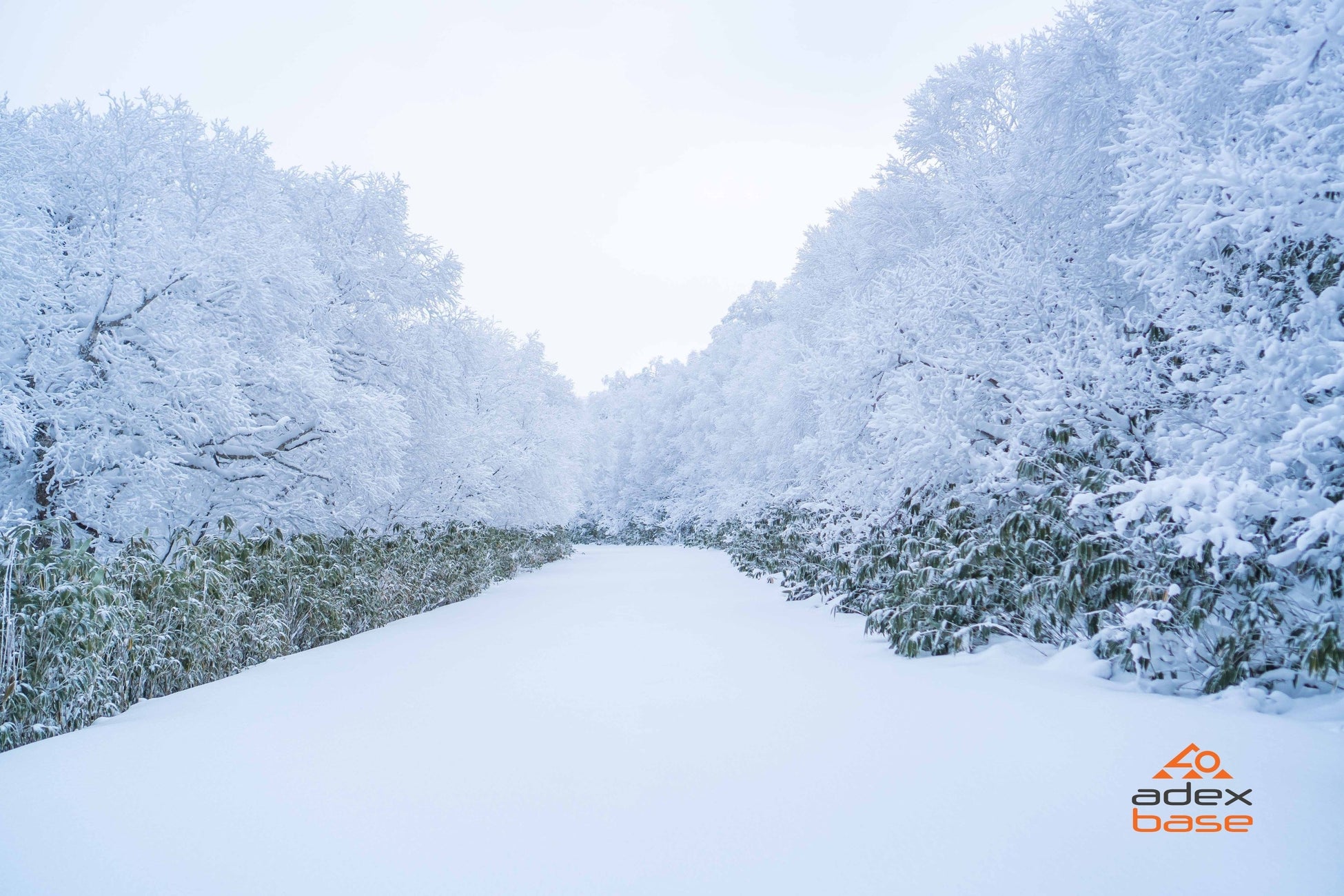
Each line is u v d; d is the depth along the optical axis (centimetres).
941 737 357
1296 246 446
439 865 233
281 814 279
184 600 545
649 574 1758
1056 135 853
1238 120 502
